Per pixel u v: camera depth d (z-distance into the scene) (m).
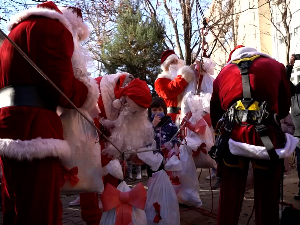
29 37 2.14
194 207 4.17
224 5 11.11
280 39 12.37
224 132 2.64
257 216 2.63
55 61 2.14
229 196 2.65
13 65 2.14
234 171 2.65
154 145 3.34
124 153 3.01
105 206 2.75
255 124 2.49
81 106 2.42
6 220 2.22
